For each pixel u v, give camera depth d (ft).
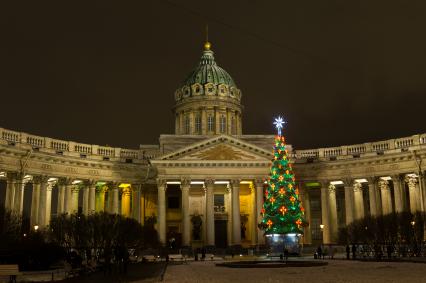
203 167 251.39
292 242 200.13
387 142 245.86
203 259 201.67
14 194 213.87
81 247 167.22
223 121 321.52
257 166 252.42
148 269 134.92
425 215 184.24
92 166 250.78
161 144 286.46
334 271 113.60
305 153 269.85
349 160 251.39
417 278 92.22
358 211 257.75
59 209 235.81
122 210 276.41
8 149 208.54
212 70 335.47
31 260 136.36
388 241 183.01
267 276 102.47
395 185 237.86
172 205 283.18
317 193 284.00
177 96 334.44
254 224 250.98
